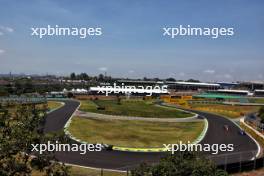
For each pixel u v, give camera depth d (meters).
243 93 188.25
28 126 13.50
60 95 146.12
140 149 42.41
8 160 12.73
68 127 57.81
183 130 62.12
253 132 59.59
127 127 62.31
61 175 14.32
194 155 17.27
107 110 91.06
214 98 163.50
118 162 34.62
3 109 13.91
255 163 31.03
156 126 66.00
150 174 16.70
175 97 157.62
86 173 29.67
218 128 66.69
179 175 16.28
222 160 36.97
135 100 140.38
